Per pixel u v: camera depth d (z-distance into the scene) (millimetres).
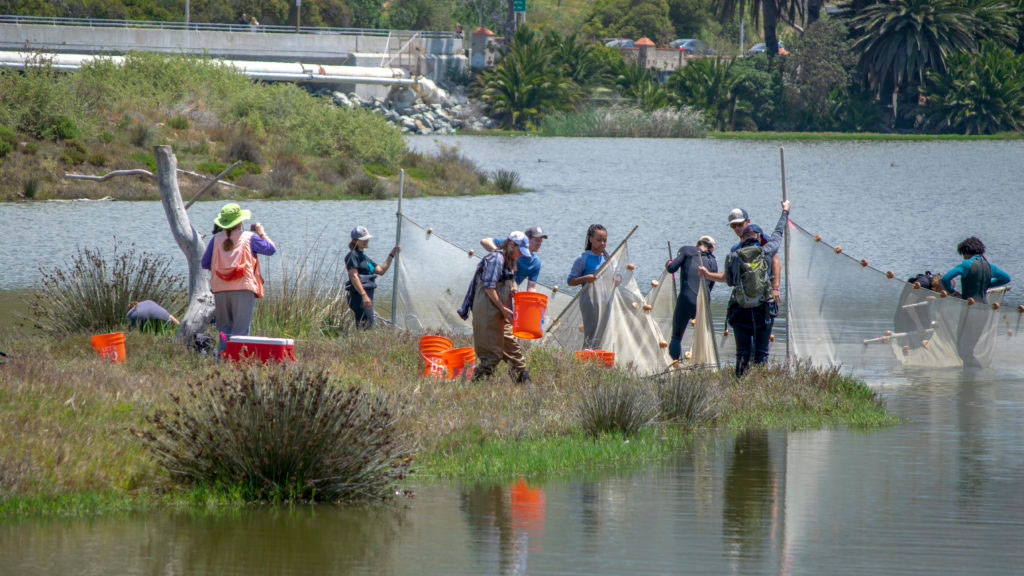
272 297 53562
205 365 38219
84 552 22047
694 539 23453
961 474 29641
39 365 34344
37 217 121812
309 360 41031
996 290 52969
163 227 115812
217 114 191000
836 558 22047
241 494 26516
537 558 22016
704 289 43938
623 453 31844
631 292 45969
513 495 27297
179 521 24469
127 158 160250
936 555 22328
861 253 104625
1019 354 50250
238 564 21453
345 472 26734
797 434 35469
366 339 46344
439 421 32781
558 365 42125
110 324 47438
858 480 28875
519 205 153875
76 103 170625
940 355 49438
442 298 53406
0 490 24969
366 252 99688
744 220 44031
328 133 183000
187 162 164500
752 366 42875
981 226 131500
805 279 48031
